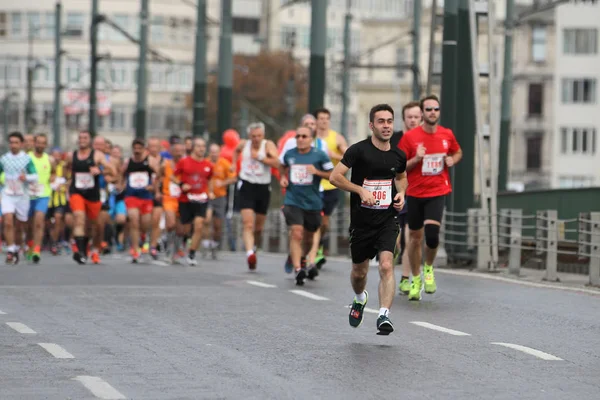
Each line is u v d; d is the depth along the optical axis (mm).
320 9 57594
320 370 20203
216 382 18969
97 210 48844
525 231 47656
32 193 49562
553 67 199750
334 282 37188
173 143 58812
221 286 35531
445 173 32250
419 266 31938
